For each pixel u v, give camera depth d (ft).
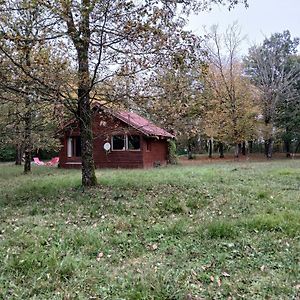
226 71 94.68
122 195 29.45
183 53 29.50
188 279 12.12
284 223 18.88
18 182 42.68
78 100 32.35
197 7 37.47
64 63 29.04
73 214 23.13
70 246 15.92
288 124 110.11
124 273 12.78
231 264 13.55
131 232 18.26
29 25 26.16
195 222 19.80
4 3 24.72
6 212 24.45
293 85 110.11
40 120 50.52
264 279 12.11
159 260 14.14
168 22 28.66
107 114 42.01
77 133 72.54
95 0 25.59
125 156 72.59
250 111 94.22
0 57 27.58
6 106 43.73
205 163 85.71
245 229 18.21
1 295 11.18
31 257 14.05
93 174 35.47
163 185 34.99
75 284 11.93
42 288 11.71
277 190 30.83
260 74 106.11
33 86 29.50
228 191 30.53
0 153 101.96
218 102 91.76
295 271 12.71
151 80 32.04
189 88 34.17
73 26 26.86
